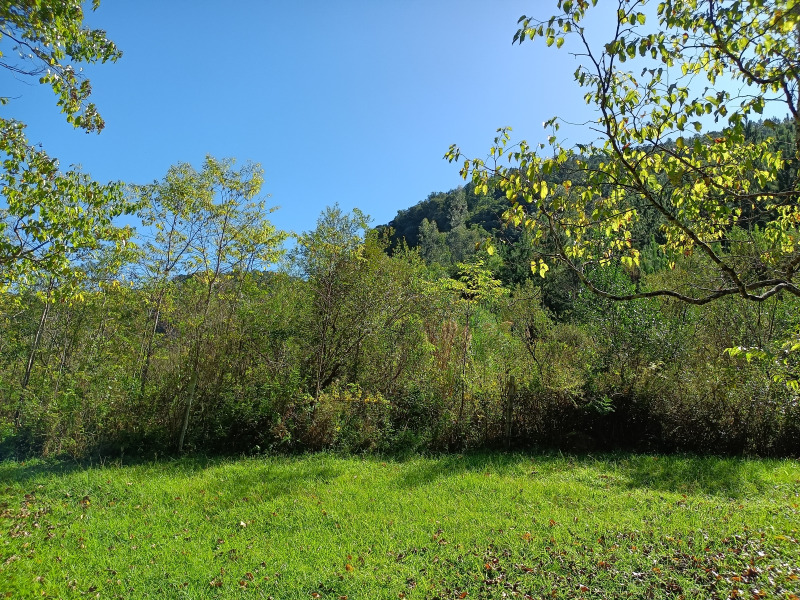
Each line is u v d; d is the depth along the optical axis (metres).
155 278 12.44
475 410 10.62
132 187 11.98
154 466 8.84
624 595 4.41
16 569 5.02
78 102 5.86
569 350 11.62
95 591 4.71
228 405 9.96
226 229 12.22
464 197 74.62
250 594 4.68
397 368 11.58
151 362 11.55
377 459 9.51
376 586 4.74
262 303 11.66
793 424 9.62
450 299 13.79
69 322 13.45
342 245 11.72
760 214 4.50
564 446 10.30
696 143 3.61
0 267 6.35
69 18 5.46
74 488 7.57
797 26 3.46
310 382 11.03
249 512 6.70
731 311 11.21
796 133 3.52
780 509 6.50
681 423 10.18
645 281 13.47
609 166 3.89
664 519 6.14
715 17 3.56
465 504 6.88
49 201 6.00
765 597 4.19
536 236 4.43
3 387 10.27
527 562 5.06
